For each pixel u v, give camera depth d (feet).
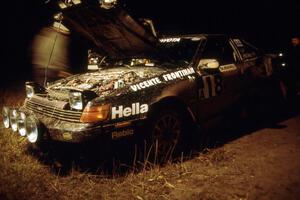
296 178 12.85
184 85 15.20
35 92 16.16
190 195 11.97
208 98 16.15
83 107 13.05
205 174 13.65
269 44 32.01
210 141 17.49
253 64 18.98
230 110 17.69
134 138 13.98
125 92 13.62
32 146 16.22
